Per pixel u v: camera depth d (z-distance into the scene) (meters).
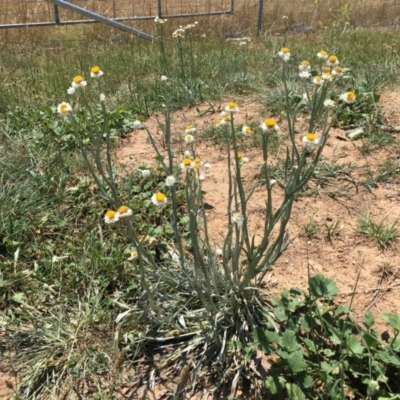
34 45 7.76
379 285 2.61
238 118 4.53
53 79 5.55
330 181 3.52
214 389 2.09
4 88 5.24
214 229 3.07
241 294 2.33
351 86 4.89
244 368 2.14
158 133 4.38
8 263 2.76
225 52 6.54
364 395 1.95
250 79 5.45
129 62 6.29
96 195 3.38
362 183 3.48
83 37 8.26
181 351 2.23
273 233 3.01
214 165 3.82
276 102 4.69
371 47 6.83
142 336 2.28
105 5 11.15
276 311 2.21
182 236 2.96
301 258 2.82
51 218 3.19
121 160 3.95
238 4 11.16
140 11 11.12
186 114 4.78
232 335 2.28
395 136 4.09
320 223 3.10
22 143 4.01
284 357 1.93
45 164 3.78
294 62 5.82
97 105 4.70
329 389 1.89
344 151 3.89
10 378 2.22
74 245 2.94
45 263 2.77
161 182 3.50
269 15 9.86
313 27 9.73
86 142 4.11
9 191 3.26
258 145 4.02
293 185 1.99
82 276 2.70
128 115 4.67
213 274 2.22
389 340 2.10
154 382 2.16
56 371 2.23
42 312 2.53
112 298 2.57
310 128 1.97
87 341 2.35
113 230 3.00
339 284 2.62
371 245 2.90
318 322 2.16
